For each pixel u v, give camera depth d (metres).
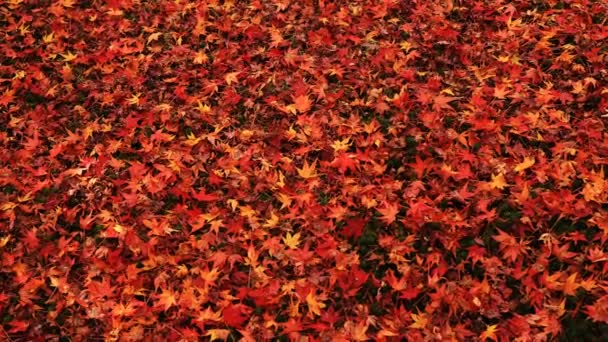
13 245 4.26
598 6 5.49
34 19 6.28
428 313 3.53
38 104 5.41
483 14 5.69
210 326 3.67
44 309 3.89
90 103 5.35
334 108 4.99
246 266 3.98
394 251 3.88
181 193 4.39
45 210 4.48
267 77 5.39
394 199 4.19
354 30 5.73
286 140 4.77
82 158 4.82
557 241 3.77
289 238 4.00
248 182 4.45
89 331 3.70
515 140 4.49
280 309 3.72
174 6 6.32
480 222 3.98
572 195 3.98
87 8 6.45
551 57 5.13
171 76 5.57
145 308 3.74
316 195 4.31
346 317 3.61
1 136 5.08
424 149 4.52
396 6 5.93
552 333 3.36
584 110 4.63
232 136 4.86
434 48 5.44
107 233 4.20
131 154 4.87
